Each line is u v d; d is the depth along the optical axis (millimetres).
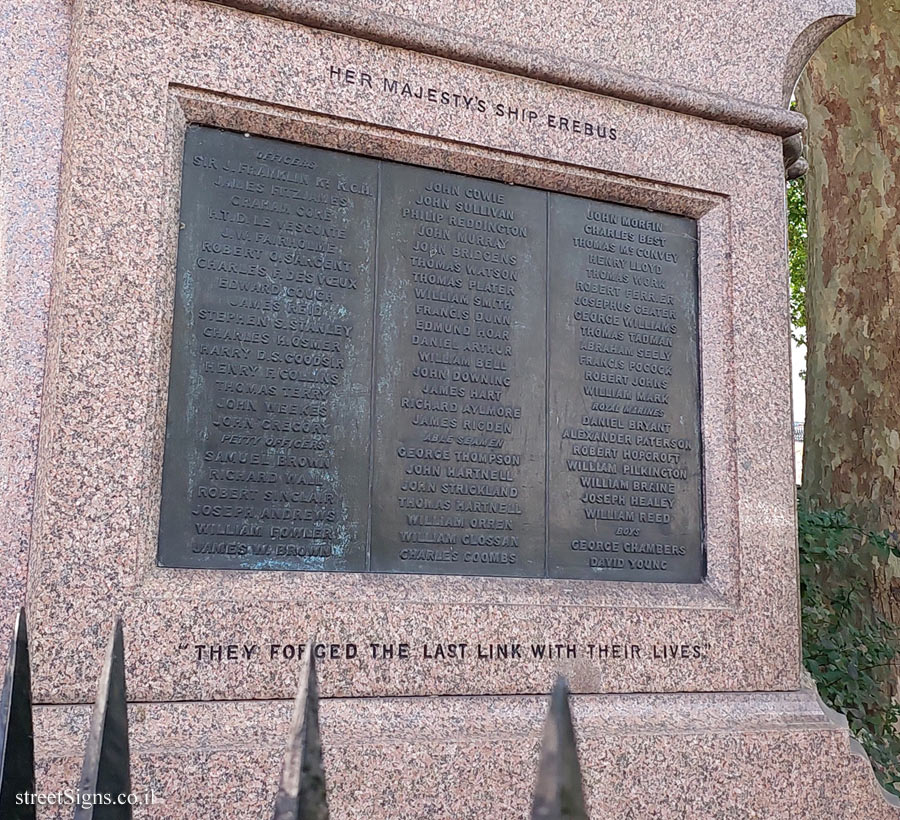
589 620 3959
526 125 4273
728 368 4508
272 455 3691
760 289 4625
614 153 4438
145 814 3107
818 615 6809
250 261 3777
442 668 3680
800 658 4359
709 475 4414
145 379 3439
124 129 3547
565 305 4312
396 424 3916
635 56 4574
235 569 3555
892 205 8195
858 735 6320
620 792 3744
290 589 3551
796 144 5141
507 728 3658
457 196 4199
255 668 3408
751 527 4359
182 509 3529
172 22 3688
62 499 3262
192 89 3705
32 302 3496
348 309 3904
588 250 4418
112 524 3314
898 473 7762
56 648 3178
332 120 3926
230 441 3639
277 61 3848
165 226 3572
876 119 8375
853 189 8453
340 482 3775
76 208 3436
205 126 3791
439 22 4199
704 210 4637
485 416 4066
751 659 4227
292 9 3850
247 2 3791
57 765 3020
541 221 4340
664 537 4301
